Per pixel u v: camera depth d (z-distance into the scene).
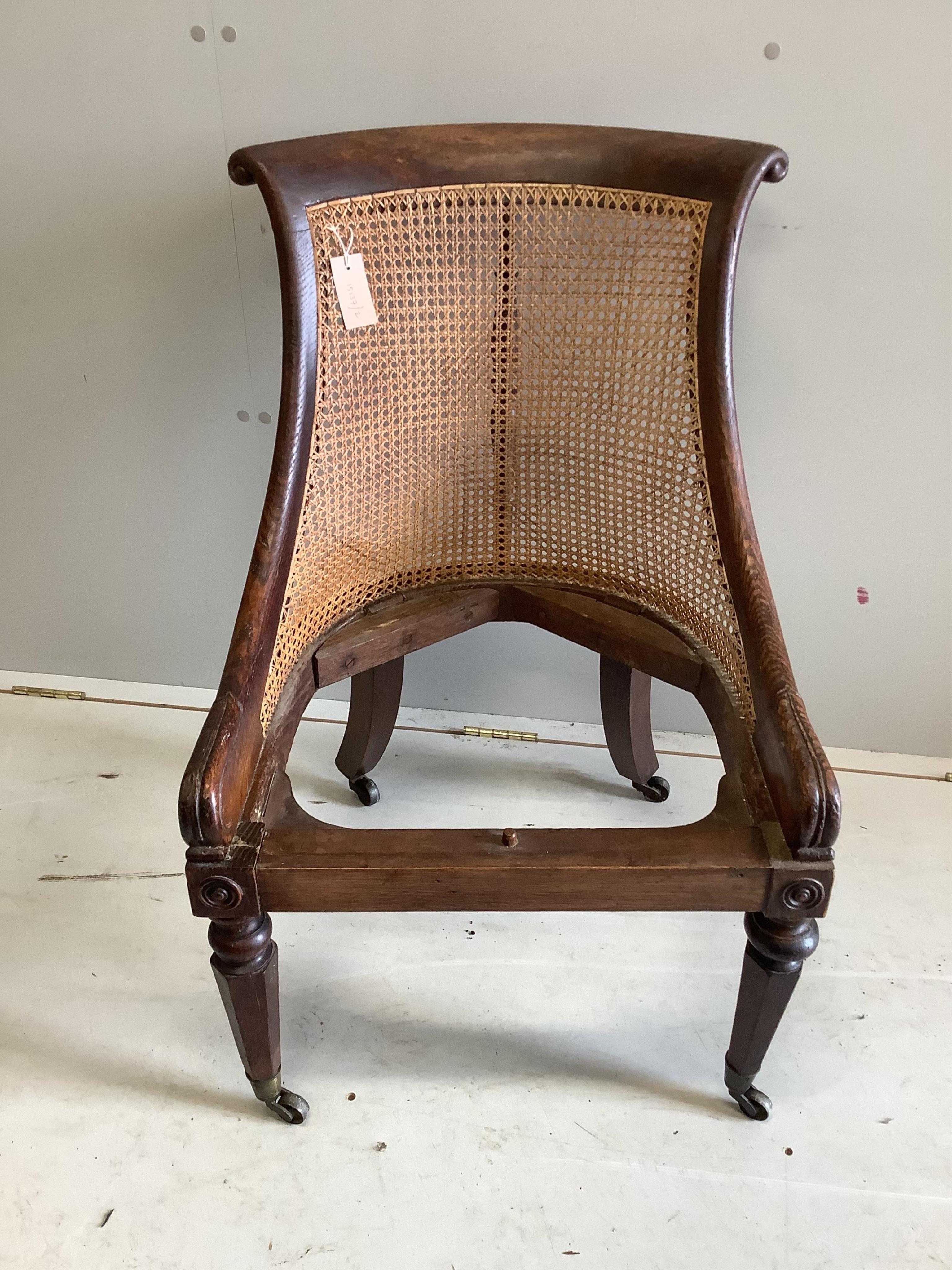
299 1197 0.97
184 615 1.64
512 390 1.12
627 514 1.12
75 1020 1.14
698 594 1.04
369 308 1.01
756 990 0.89
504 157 1.00
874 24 1.05
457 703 1.65
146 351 1.38
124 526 1.55
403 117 1.17
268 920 0.87
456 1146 1.02
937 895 1.30
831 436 1.31
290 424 0.96
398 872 0.81
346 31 1.12
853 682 1.51
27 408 1.46
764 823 0.84
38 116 1.22
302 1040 1.12
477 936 1.26
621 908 0.83
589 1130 1.03
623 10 1.08
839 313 1.22
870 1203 0.97
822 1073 1.09
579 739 1.60
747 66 1.09
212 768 0.78
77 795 1.47
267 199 0.92
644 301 1.03
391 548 1.14
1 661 1.75
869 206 1.15
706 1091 1.07
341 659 1.07
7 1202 0.96
